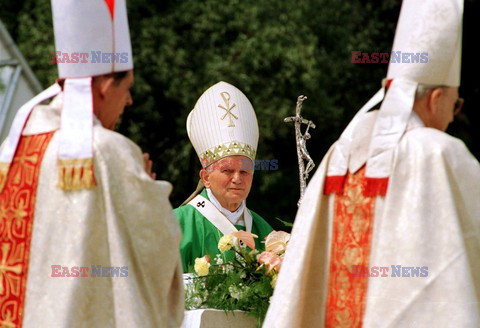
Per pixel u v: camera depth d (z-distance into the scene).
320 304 9.96
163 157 35.09
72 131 9.39
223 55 34.16
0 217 9.47
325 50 35.62
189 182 34.81
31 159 9.45
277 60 33.88
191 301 11.98
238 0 34.28
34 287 9.16
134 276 9.18
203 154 14.88
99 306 9.09
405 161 9.38
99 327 9.05
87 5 9.78
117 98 9.92
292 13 34.34
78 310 9.00
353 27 36.38
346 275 9.72
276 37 33.47
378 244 9.32
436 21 9.73
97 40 9.78
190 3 34.53
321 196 10.04
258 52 33.22
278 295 9.92
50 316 9.00
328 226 10.02
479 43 39.19
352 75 35.66
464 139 38.72
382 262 9.23
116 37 9.91
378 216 9.49
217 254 13.73
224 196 14.66
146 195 9.27
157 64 33.91
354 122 10.15
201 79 33.97
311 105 34.38
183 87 33.81
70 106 9.55
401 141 9.46
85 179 9.18
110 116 9.92
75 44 9.72
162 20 34.34
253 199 35.25
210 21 34.09
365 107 10.18
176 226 9.43
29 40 33.53
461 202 9.25
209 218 14.61
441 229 9.11
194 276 12.23
